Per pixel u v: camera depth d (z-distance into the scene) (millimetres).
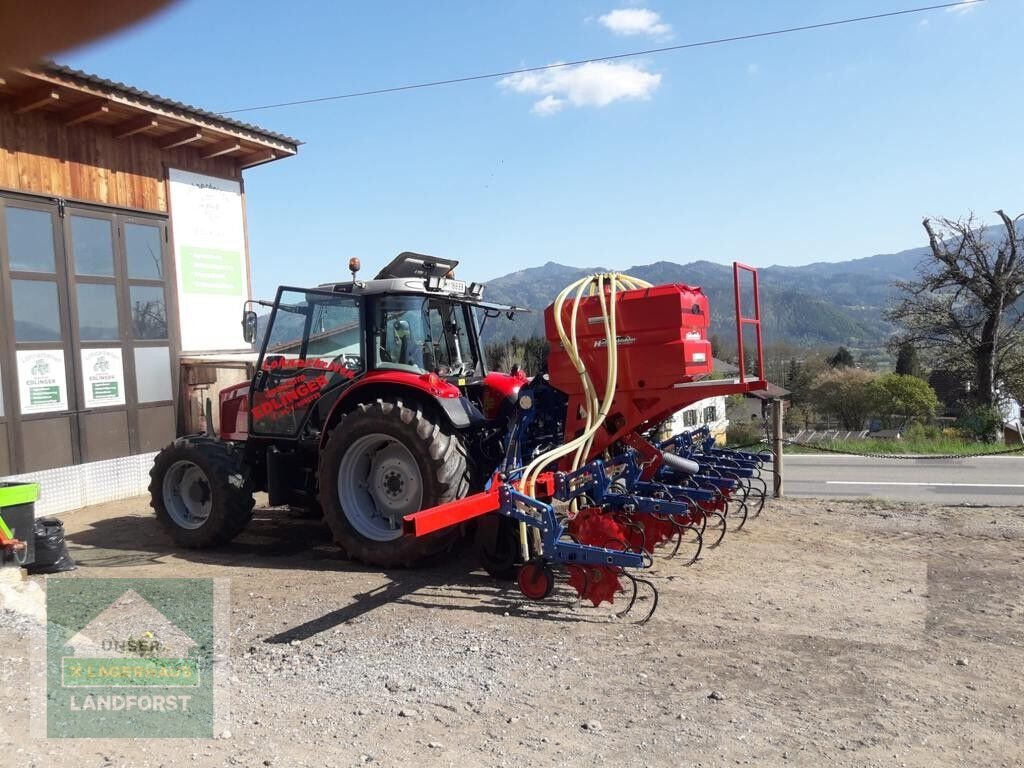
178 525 6934
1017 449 11180
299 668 3949
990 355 25062
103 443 8859
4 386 7812
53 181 8359
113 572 5957
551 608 4977
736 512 7695
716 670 3957
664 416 5941
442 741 3176
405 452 6020
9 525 5520
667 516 6000
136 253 9328
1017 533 6895
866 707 3535
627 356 5574
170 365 9734
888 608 4941
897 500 8555
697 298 5703
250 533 7469
